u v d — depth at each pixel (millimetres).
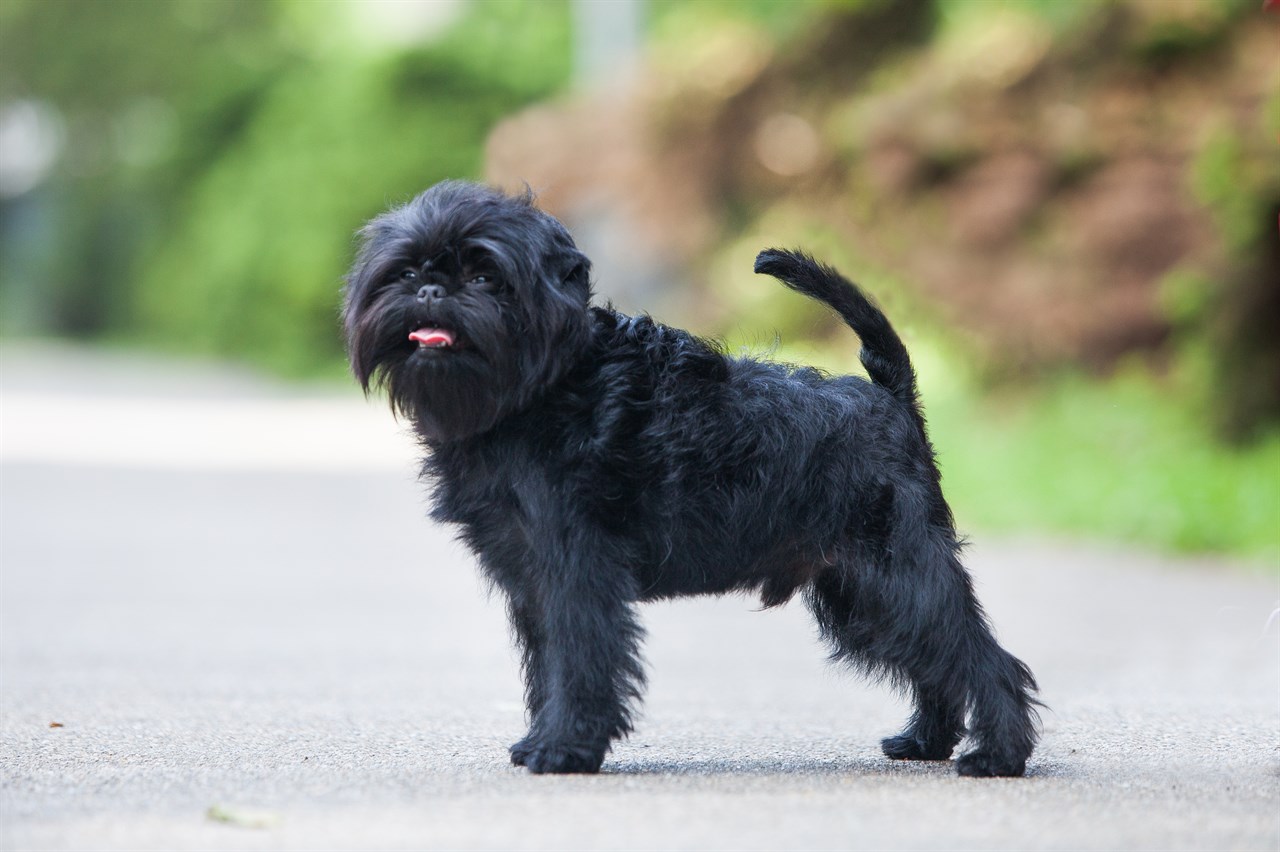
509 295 6441
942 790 6328
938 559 6742
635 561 6648
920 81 23469
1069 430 20781
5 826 5656
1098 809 5973
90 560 15883
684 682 9867
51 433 29578
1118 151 22219
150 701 8781
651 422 6645
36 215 80812
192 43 69312
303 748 7312
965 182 23031
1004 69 23141
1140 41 22438
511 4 50688
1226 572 15297
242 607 13094
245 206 51906
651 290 27578
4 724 7965
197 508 20438
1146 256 21406
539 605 6762
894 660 6859
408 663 10430
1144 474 18156
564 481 6559
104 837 5492
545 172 26891
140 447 27688
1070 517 17891
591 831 5578
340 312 7023
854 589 6945
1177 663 10641
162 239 63594
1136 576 15094
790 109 25969
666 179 26375
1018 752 6648
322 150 49500
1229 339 18938
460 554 16875
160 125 68125
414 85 48906
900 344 7062
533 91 49094
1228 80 21609
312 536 18125
